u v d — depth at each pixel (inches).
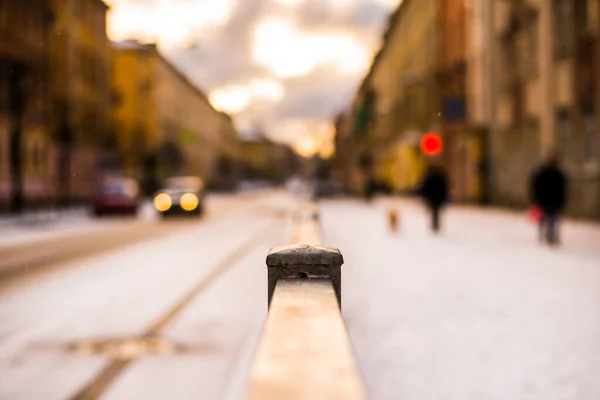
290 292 71.2
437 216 664.4
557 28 833.5
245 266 447.5
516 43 995.9
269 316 56.2
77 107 1696.6
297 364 38.7
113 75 2674.7
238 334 241.4
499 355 187.5
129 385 181.0
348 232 691.4
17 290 349.1
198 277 393.7
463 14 1224.8
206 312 283.4
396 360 183.6
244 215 1224.8
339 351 42.5
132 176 2630.4
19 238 721.0
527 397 150.6
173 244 626.8
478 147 1187.3
